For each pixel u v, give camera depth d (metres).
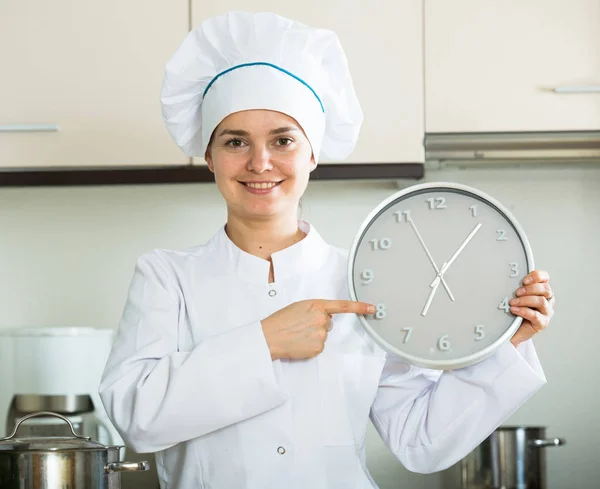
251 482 1.40
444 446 1.49
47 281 2.48
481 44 2.20
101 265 2.48
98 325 2.47
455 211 1.46
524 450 2.14
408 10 2.20
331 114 1.59
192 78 1.51
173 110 1.56
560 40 2.20
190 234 2.49
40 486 1.45
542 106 2.19
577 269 2.47
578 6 2.20
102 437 2.24
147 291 1.48
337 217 2.48
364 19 2.20
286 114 1.44
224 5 2.20
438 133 2.19
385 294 1.43
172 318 1.46
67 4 2.21
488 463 2.14
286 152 1.44
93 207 2.50
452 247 1.44
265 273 1.49
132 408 1.37
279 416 1.41
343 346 1.47
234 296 1.48
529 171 2.48
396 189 2.49
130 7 2.21
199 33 1.48
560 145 2.19
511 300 1.41
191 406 1.35
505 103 2.19
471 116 2.19
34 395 2.21
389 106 2.19
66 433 2.21
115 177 2.24
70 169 2.23
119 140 2.20
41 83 2.21
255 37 1.46
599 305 2.46
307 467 1.41
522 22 2.20
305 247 1.51
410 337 1.42
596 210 2.48
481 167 2.47
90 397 2.24
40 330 2.22
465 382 1.49
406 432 1.52
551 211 2.48
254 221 1.47
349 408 1.46
